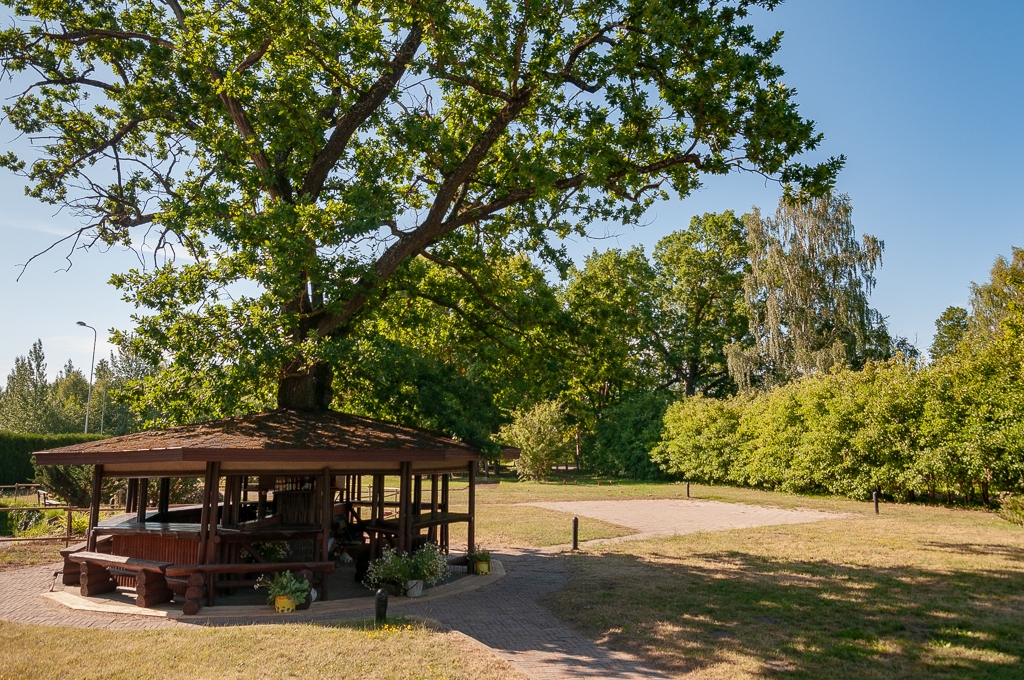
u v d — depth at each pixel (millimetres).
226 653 8203
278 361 13055
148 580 11367
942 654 8578
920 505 27812
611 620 10461
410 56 16703
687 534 20281
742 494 33500
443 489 16578
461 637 9180
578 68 14914
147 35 16844
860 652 8719
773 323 45531
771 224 47000
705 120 14094
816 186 13961
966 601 11359
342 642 8703
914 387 27484
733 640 9320
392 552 12906
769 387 45250
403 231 16125
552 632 9984
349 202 13969
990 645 8969
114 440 13117
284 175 16297
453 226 16156
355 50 14953
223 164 16438
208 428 12703
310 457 11430
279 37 14336
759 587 12680
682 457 42500
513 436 46469
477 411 17031
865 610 10852
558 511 26734
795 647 8961
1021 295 33094
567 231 17750
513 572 14828
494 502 30484
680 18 13594
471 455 13922
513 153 16312
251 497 27562
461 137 17672
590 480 47000
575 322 17375
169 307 13242
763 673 7969
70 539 18391
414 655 8211
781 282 46062
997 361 25125
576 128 14656
